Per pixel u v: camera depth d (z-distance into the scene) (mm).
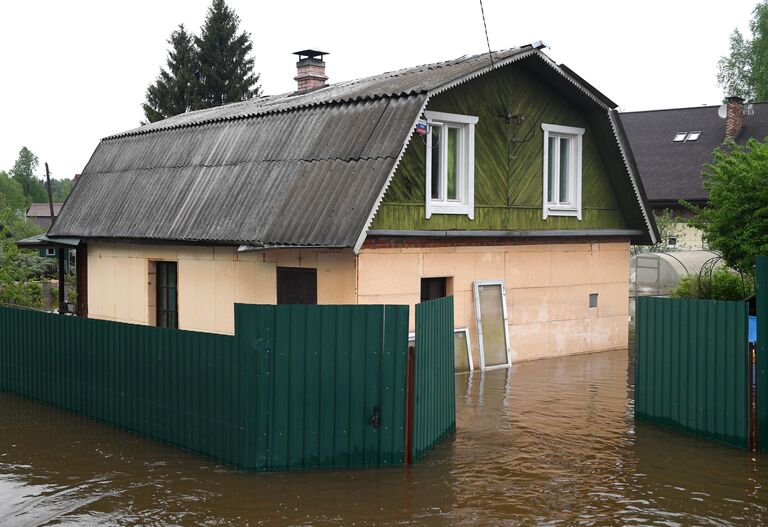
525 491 9023
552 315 17750
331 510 8414
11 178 104875
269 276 15359
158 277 18250
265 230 14406
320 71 23516
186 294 17156
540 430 11594
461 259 15797
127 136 20844
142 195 18344
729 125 37500
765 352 10383
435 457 10203
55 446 11156
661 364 11805
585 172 18203
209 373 10227
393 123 13984
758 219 17812
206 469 9844
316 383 9500
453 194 15828
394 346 9594
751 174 17922
